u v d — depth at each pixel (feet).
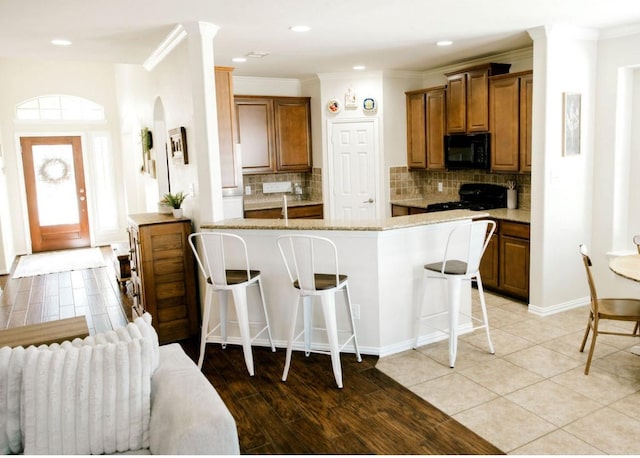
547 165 14.29
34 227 29.25
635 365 11.39
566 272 15.24
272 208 20.81
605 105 14.79
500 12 12.14
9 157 27.91
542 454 8.21
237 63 17.92
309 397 10.41
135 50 15.31
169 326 14.11
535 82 14.21
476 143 17.88
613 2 11.46
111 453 6.47
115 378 6.53
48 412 6.31
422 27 13.35
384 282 12.12
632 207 15.12
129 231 15.69
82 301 19.25
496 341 13.03
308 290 10.67
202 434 5.85
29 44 14.02
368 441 8.75
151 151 19.48
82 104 29.99
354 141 21.30
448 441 8.68
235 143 16.05
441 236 12.84
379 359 12.16
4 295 20.44
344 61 18.07
